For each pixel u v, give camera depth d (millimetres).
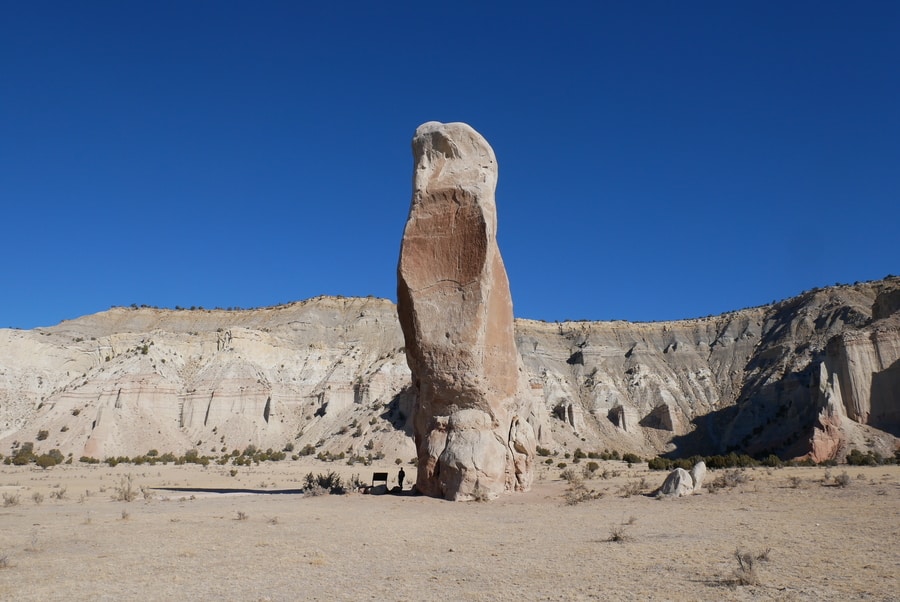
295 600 10641
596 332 145625
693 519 20500
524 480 31953
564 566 13211
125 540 17453
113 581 12203
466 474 28656
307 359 130000
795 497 26281
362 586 11672
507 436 31328
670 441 109625
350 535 18344
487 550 15516
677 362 134750
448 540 17312
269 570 13227
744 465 58438
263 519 22328
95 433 94125
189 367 123500
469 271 30125
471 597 10750
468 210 30422
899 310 84688
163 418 107500
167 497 32188
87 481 47219
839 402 74125
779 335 127250
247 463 76062
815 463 60000
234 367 119188
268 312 151250
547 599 10516
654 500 27484
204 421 109125
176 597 10922
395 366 121500
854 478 35219
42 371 114438
